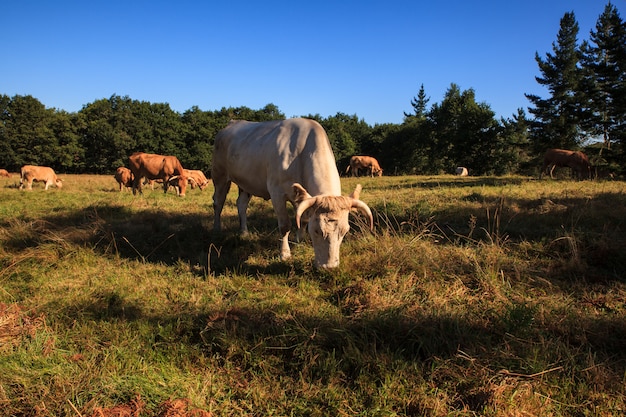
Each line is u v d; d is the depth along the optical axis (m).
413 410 2.39
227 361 2.85
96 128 56.66
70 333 3.21
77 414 2.24
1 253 5.29
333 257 3.97
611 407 2.33
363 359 2.78
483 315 3.45
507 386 2.46
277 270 4.71
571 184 12.56
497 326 3.26
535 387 2.49
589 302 3.67
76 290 4.19
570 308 3.51
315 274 4.45
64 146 56.34
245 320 3.41
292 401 2.46
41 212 8.99
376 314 3.41
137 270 4.80
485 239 5.70
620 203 7.54
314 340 3.04
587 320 3.28
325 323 3.29
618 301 3.68
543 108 41.28
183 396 2.47
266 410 2.41
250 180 5.96
